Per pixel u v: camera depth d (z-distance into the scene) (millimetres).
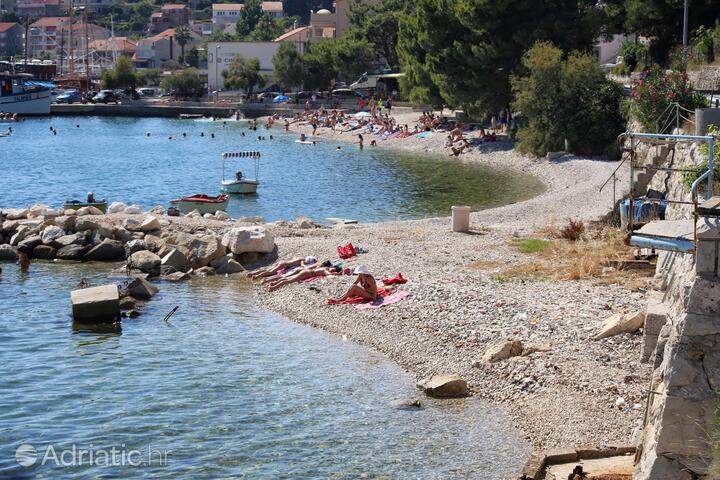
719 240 12750
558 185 60375
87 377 22641
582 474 15469
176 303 30703
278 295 31391
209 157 85688
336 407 20469
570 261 32344
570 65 70688
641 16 72375
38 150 93250
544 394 20125
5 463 17547
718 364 12711
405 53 99438
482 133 87562
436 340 24703
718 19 65812
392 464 17359
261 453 17938
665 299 21062
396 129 101688
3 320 28172
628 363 21000
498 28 77938
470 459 17531
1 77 143625
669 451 12844
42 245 38531
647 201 17000
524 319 24984
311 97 142750
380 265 33219
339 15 188750
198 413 20125
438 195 57969
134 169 76125
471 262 33312
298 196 58531
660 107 45344
